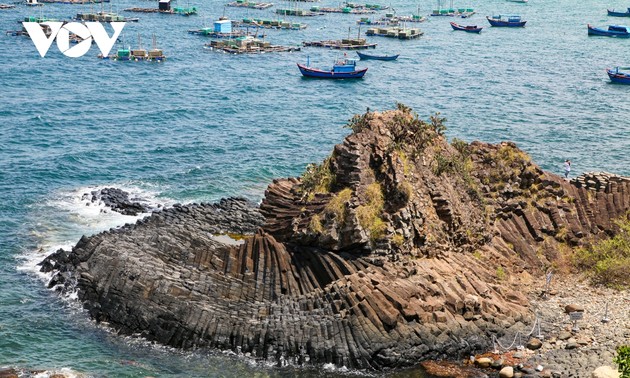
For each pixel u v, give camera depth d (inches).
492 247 2792.8
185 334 2295.8
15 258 2859.3
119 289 2423.7
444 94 6318.9
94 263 2564.0
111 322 2396.7
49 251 2925.7
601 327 2388.0
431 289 2391.7
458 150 3038.9
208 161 4160.9
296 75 7126.0
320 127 5088.6
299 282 2456.9
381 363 2213.3
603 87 6658.5
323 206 2566.4
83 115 5123.0
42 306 2498.8
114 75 6688.0
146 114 5241.1
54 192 3575.3
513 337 2347.4
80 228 3159.5
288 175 3983.8
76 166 3971.5
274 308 2348.7
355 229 2460.6
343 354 2213.3
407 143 2763.3
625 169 4227.4
